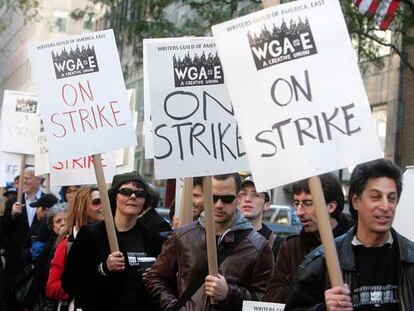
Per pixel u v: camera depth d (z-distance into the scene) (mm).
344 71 3814
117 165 8016
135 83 31547
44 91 5836
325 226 3674
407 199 5301
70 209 6730
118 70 5867
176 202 7094
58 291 6465
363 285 3748
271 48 3877
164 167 5055
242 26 3928
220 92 5102
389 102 23203
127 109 5828
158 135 5070
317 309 3764
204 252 5141
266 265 5074
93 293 5836
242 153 5059
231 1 17531
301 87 3830
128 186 5934
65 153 5770
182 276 5176
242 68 3914
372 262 3779
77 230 6688
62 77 5848
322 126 3785
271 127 3846
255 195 6066
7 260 9266
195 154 5051
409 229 5270
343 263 3781
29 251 8898
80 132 5777
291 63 3852
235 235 5133
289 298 3939
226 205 5105
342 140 3760
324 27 3852
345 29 3842
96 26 36688
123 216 5961
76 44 5855
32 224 9758
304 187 4703
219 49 3947
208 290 4766
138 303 5828
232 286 4820
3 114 9867
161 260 5371
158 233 6598
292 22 3869
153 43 5113
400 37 21578
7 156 12523
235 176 5188
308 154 3770
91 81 5836
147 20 18281
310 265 3896
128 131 5805
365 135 3746
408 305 3686
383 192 3707
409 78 22734
